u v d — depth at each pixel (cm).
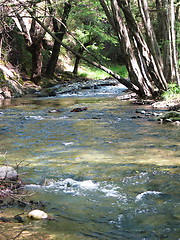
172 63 1540
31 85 2209
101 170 452
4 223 289
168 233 271
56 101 1571
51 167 469
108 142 644
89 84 2442
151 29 1435
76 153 555
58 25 2853
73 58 3588
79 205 333
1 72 1897
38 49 2288
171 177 416
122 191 372
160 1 1612
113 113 1105
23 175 433
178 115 929
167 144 614
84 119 984
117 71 3544
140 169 453
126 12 1425
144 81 1455
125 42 1420
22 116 1070
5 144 639
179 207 324
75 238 262
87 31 2773
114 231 276
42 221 295
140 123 884
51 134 746
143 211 316
